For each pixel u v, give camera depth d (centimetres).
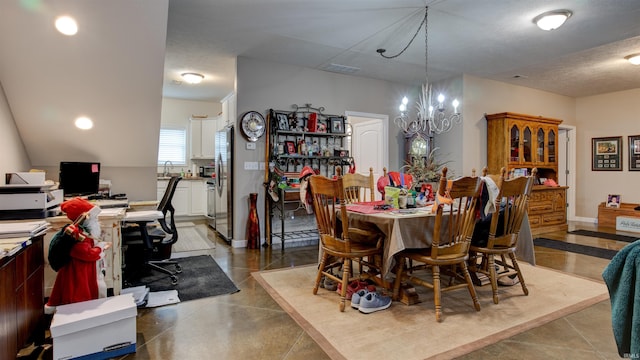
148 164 421
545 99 663
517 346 208
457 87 556
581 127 718
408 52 445
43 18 255
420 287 315
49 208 252
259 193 486
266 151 482
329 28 371
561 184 734
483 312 257
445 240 270
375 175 600
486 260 317
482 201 261
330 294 292
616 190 669
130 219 295
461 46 425
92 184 366
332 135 530
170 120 742
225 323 238
